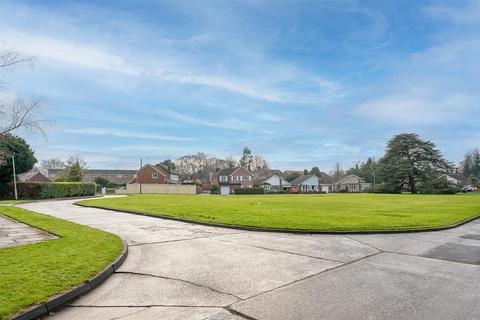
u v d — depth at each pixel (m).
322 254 8.75
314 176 99.00
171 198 37.06
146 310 5.11
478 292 5.90
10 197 39.84
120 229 12.94
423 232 12.59
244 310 5.05
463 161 119.94
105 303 5.41
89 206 24.73
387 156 64.50
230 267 7.46
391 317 4.83
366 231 12.00
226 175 87.44
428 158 61.28
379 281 6.48
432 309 5.13
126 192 71.62
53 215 18.23
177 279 6.61
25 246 8.84
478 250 9.38
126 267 7.50
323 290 5.94
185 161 119.81
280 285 6.21
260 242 10.33
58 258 7.52
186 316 4.86
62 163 109.94
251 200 31.56
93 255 7.83
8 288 5.51
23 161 41.34
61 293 5.39
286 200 31.55
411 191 61.94
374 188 66.44
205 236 11.39
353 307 5.18
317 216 16.06
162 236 11.38
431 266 7.65
